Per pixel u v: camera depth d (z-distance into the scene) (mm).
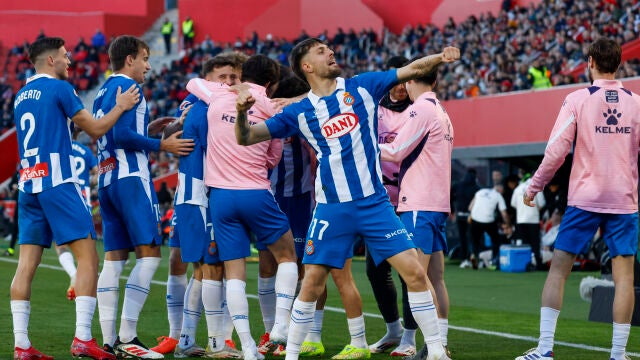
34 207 11062
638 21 42375
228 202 11023
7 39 73062
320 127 9727
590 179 10711
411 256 9914
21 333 10875
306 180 12688
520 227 27484
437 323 10180
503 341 13312
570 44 42594
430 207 11250
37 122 10945
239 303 10984
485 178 33219
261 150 11172
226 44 65812
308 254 10008
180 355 11695
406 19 63125
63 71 11414
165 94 61688
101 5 74250
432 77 11555
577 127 10742
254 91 11422
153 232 11516
